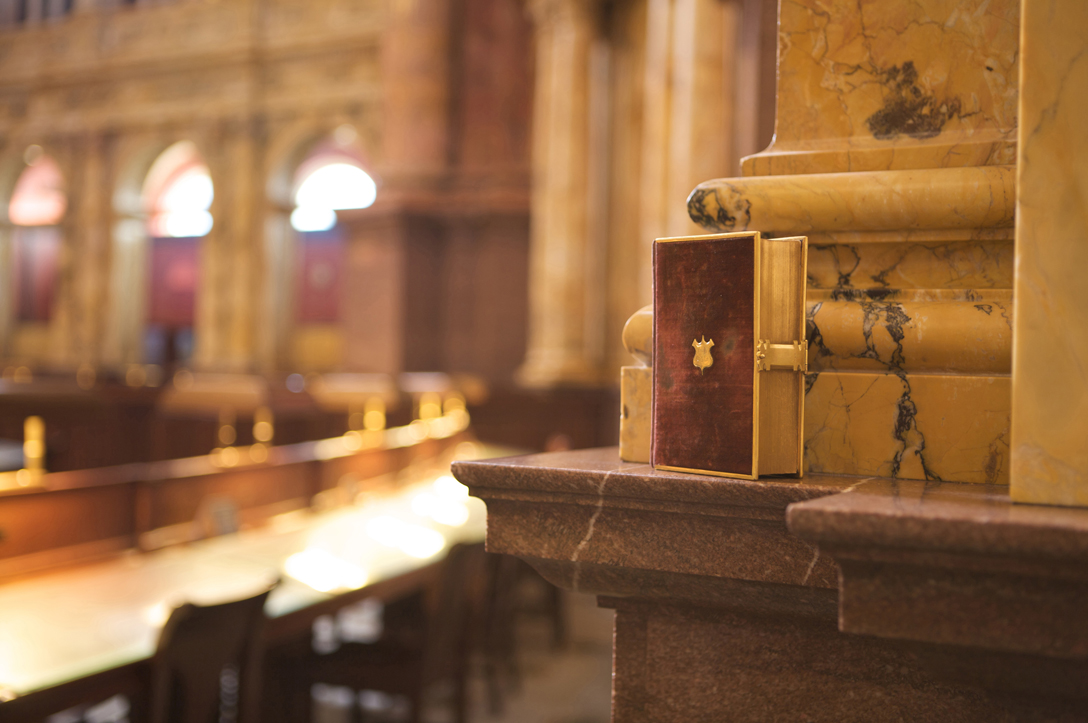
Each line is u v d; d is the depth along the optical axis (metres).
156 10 19.73
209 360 19.00
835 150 1.53
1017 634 0.95
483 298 14.44
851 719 1.31
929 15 1.51
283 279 19.45
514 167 14.32
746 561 1.25
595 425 12.00
